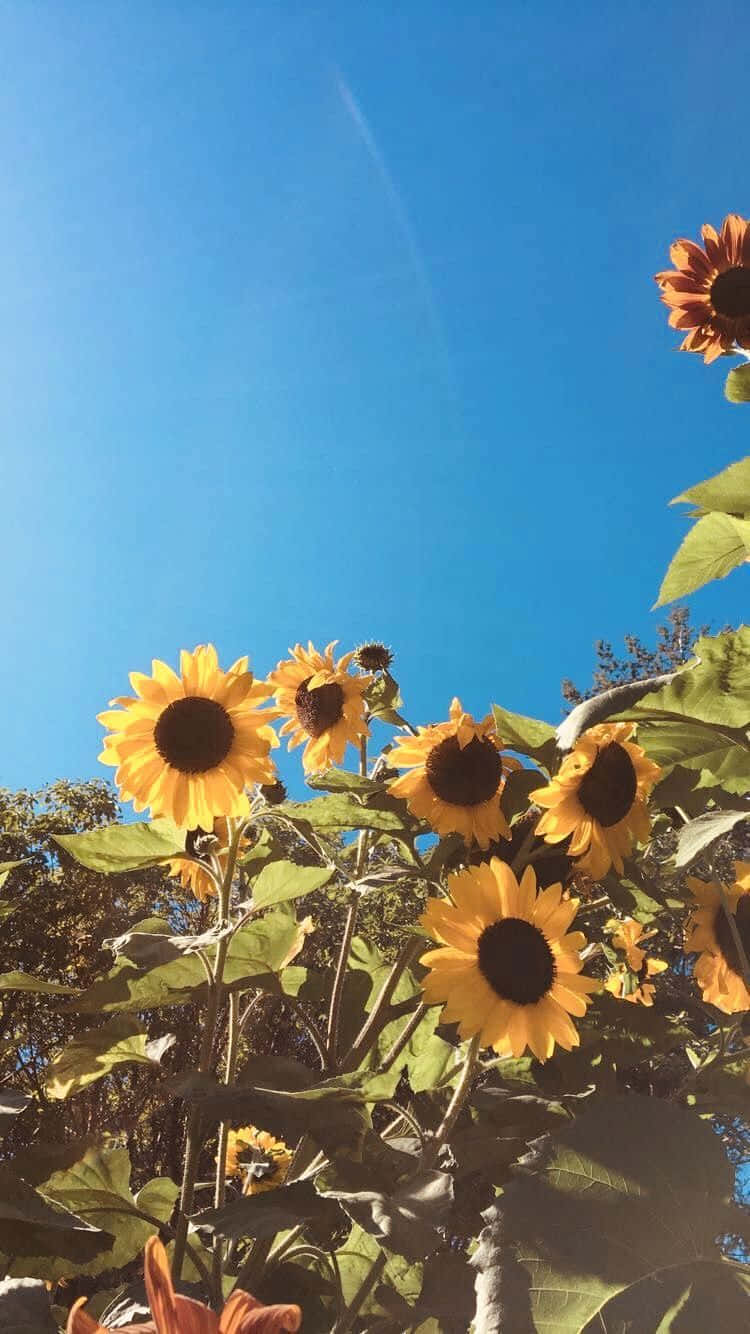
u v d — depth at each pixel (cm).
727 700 70
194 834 83
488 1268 43
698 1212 45
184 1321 20
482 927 68
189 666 85
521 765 90
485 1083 84
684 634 1152
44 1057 449
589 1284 42
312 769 114
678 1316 41
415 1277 67
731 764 74
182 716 83
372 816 84
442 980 66
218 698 85
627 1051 89
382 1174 63
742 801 74
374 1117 89
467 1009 65
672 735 73
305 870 70
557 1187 46
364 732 113
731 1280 43
